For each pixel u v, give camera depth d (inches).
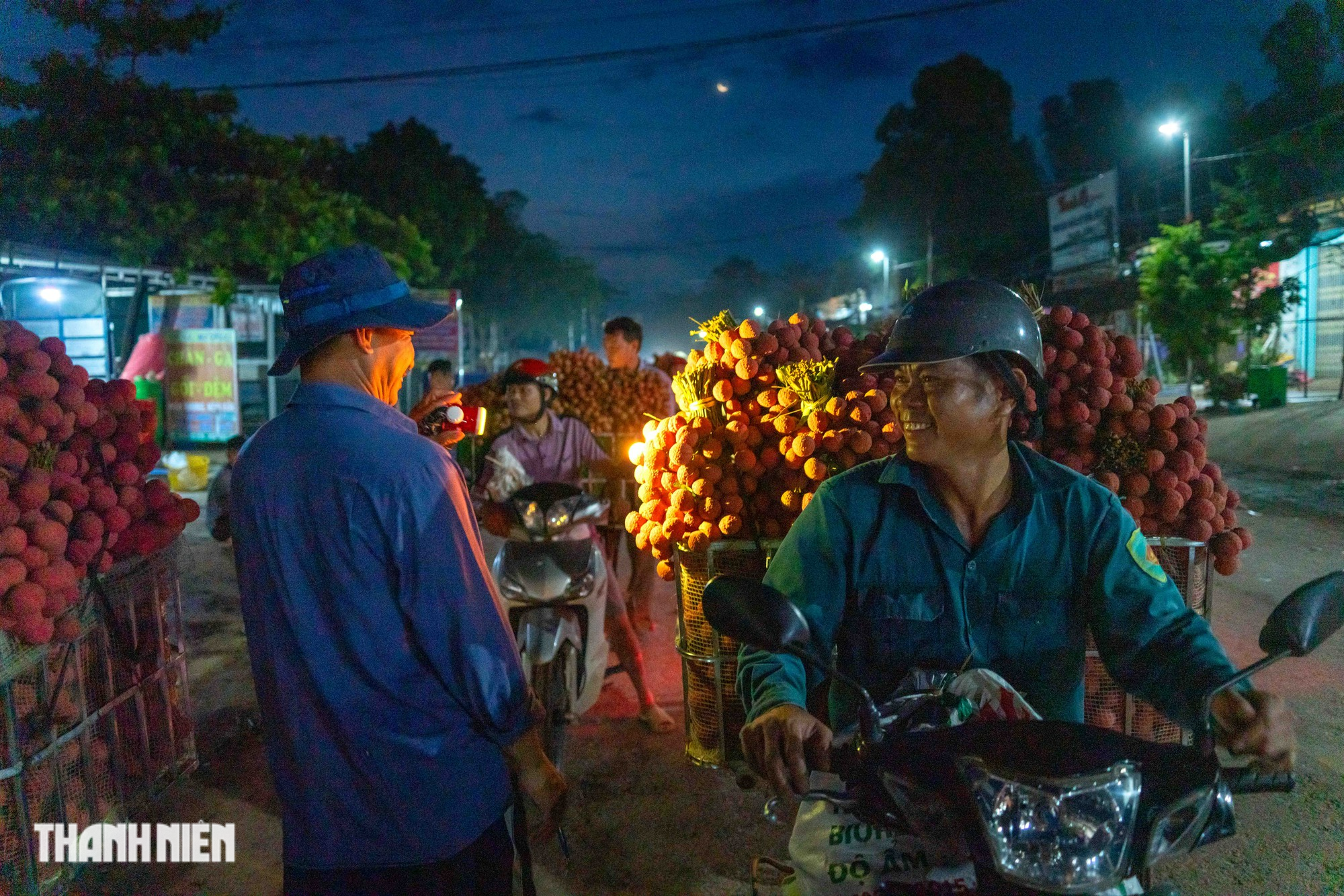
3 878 110.7
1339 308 783.7
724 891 126.2
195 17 535.2
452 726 78.7
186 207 572.4
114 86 537.3
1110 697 119.8
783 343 133.3
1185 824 60.9
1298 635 65.7
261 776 161.8
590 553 159.2
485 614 77.3
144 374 639.1
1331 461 462.9
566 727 152.8
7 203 503.8
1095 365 128.9
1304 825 132.6
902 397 78.0
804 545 82.4
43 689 115.6
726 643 123.6
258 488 77.0
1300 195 670.5
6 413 114.3
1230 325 695.7
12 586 107.6
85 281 540.4
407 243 837.2
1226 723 66.4
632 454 146.9
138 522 135.3
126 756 134.5
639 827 143.3
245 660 220.4
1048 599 79.6
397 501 74.6
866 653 82.0
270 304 711.1
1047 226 1305.4
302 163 703.7
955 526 78.9
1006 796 57.4
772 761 69.0
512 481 187.5
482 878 82.0
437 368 250.2
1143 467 124.1
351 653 75.8
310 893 78.6
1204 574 126.3
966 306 75.2
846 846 70.9
